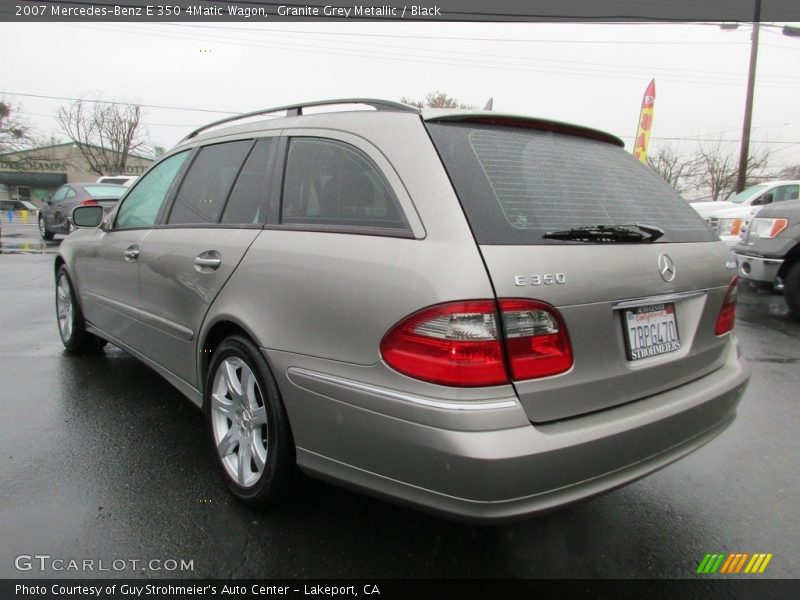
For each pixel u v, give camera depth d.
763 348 5.64
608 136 2.84
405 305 1.92
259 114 3.12
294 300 2.28
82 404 3.80
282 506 2.58
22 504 2.60
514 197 2.11
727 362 2.69
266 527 2.47
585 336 2.02
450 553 2.34
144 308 3.52
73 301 4.71
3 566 2.19
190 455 3.10
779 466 3.17
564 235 2.06
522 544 2.42
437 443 1.81
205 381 2.91
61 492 2.71
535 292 1.91
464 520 1.84
